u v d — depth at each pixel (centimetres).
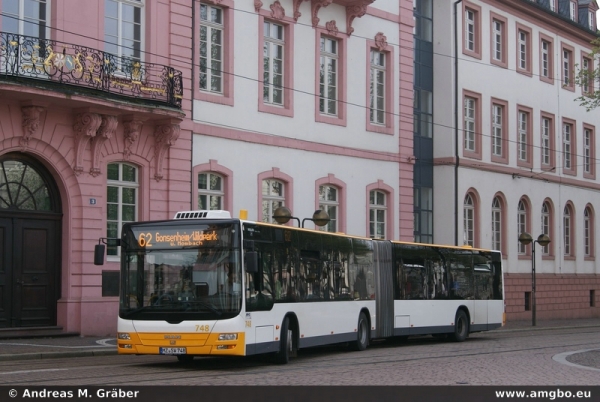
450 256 2773
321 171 3111
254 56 2886
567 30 4656
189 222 1738
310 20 3094
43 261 2319
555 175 4538
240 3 2842
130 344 1722
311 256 2038
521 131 4319
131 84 2406
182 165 2622
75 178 2353
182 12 2648
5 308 2233
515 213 4209
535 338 2947
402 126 3456
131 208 2517
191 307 1698
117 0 2484
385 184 3372
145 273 1738
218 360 1941
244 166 2831
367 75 3312
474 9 3994
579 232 4744
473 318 2862
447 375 1602
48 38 2303
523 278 4203
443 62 3859
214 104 2744
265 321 1786
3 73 2100
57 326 2312
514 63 4266
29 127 2225
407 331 2531
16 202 2270
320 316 2061
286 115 2989
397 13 3450
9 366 1688
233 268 1703
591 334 3219
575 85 4756
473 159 3925
